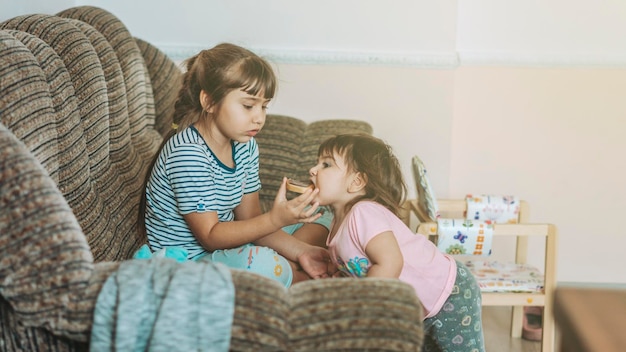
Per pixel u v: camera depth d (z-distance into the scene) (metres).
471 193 3.15
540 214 3.16
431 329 1.96
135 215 2.11
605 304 1.04
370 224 1.75
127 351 1.22
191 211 1.85
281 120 2.83
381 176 1.89
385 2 2.94
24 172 1.25
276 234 2.03
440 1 2.92
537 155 3.11
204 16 2.96
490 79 3.05
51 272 1.24
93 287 1.26
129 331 1.22
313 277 1.98
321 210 2.22
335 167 1.88
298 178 2.66
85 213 1.76
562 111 3.07
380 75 3.00
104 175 1.97
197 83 1.89
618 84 3.03
